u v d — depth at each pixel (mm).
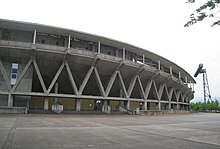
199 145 9711
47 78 43875
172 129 16719
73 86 39500
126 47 47531
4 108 31594
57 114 33781
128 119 27953
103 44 45812
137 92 59250
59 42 42344
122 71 46312
